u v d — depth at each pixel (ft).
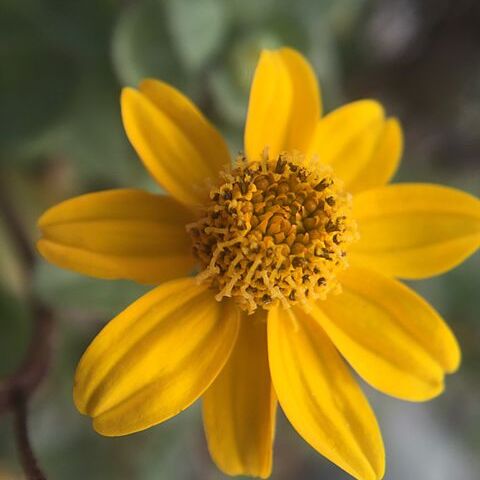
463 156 0.73
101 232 0.42
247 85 0.55
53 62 0.58
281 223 0.42
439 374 0.43
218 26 0.55
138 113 0.43
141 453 0.65
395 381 0.43
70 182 0.63
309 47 0.56
